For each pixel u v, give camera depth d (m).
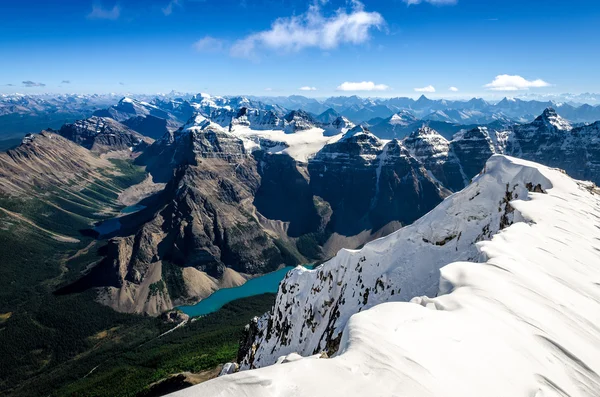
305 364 18.69
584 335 24.86
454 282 29.55
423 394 17.23
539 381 20.00
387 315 23.25
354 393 16.97
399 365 18.84
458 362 19.81
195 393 16.59
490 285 28.00
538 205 51.38
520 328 23.67
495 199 64.62
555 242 40.03
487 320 23.66
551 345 22.94
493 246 36.47
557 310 26.66
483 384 18.77
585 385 20.72
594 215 51.34
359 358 19.27
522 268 32.09
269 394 16.66
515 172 64.94
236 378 17.53
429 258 64.69
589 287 31.62
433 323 22.59
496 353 20.98
